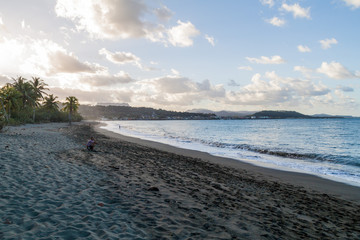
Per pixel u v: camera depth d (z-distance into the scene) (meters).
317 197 8.94
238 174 12.39
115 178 8.58
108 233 4.23
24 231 3.96
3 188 6.03
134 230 4.52
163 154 18.44
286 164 16.77
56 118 89.50
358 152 25.80
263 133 59.94
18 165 8.68
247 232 5.03
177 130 72.88
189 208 6.18
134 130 66.12
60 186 6.83
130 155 15.77
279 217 6.30
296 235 5.22
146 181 8.64
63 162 10.41
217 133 58.88
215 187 8.95
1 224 4.10
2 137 17.62
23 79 63.84
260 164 16.28
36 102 68.75
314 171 14.46
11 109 45.66
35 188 6.38
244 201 7.45
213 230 4.95
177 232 4.65
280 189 9.73
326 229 5.80
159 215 5.46
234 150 24.47
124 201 6.19
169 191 7.64
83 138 26.16
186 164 14.25
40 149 13.50
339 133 60.34
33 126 49.09
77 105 81.06
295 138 45.38
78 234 4.07
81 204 5.58
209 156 19.27
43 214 4.77
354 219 6.75
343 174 13.73
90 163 11.01
